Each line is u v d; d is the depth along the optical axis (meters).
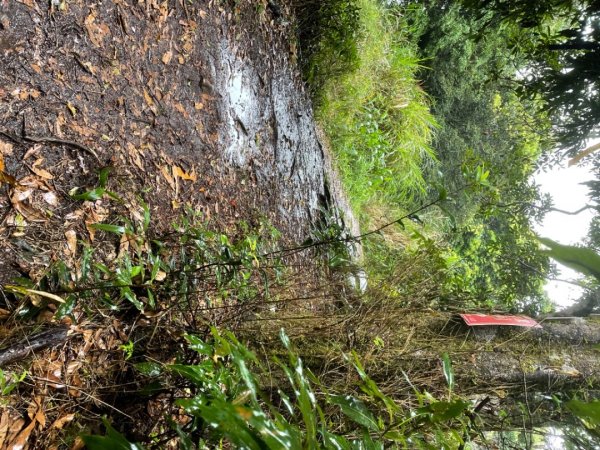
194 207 2.37
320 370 2.05
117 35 2.01
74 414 1.53
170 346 1.84
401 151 5.89
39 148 1.64
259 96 3.18
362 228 5.51
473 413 1.75
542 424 1.86
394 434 1.11
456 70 7.08
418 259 2.61
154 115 2.18
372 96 5.54
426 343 2.22
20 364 1.41
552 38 2.24
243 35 3.02
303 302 2.83
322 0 3.83
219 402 0.69
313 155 4.10
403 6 6.68
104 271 1.60
